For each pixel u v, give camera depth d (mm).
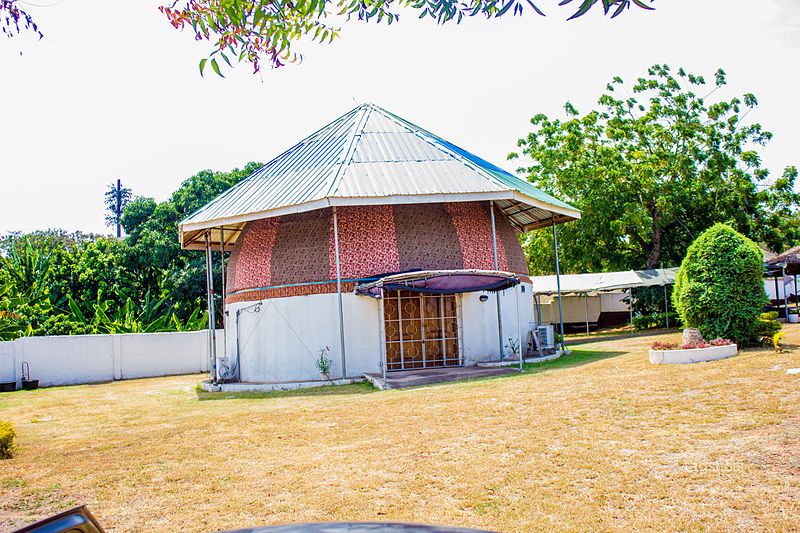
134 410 15906
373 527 1850
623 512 5789
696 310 16328
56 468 8844
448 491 6684
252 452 9117
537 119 40406
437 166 21297
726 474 6477
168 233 41312
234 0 5805
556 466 7234
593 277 35406
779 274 29625
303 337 20109
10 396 21562
